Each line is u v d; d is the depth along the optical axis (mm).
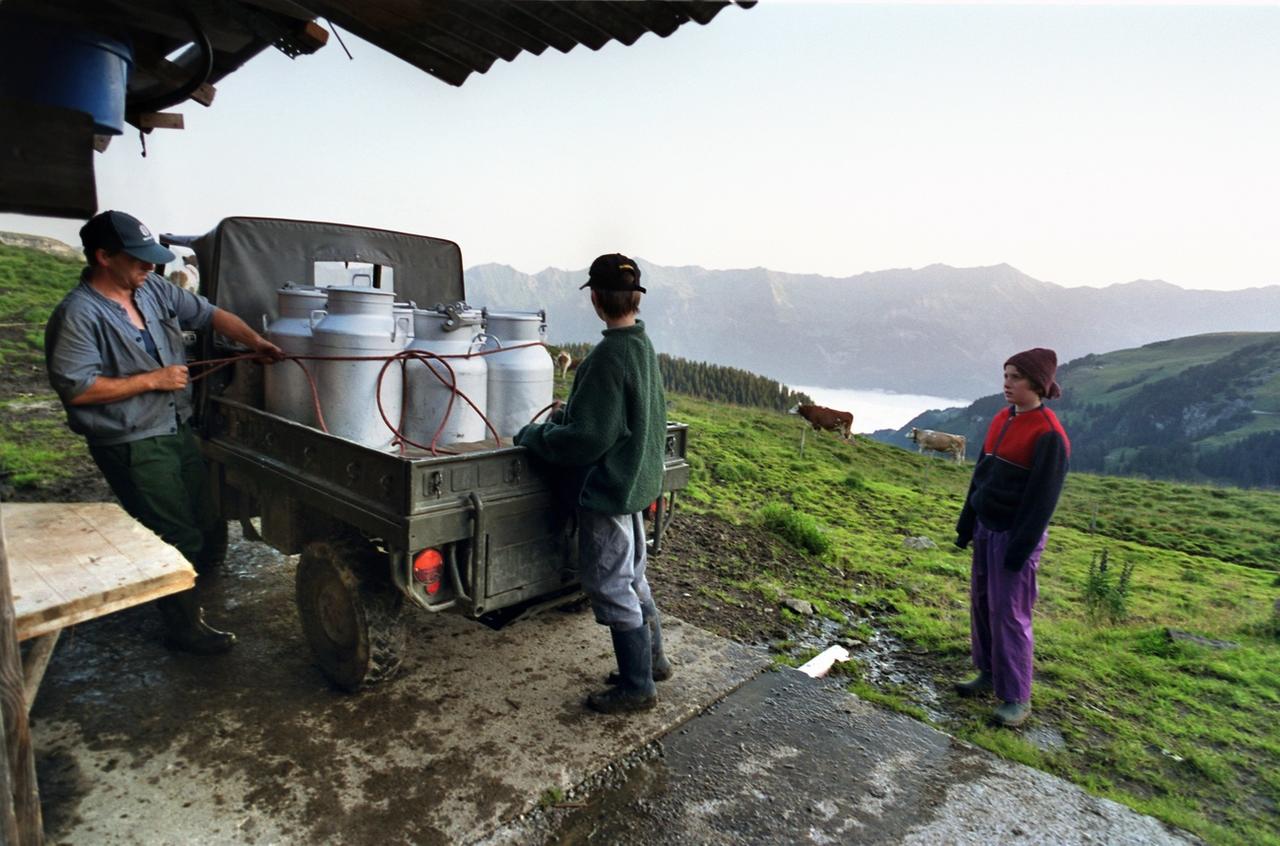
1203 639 5254
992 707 3764
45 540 2275
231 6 3318
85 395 2998
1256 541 19766
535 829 2527
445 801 2613
